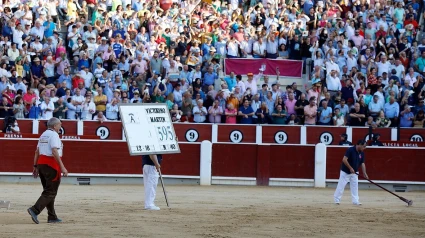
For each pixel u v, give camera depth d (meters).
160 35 42.19
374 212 24.61
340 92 41.16
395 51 43.66
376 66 42.28
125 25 42.09
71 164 35.50
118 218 20.73
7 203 22.98
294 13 45.47
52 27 40.81
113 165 35.81
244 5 47.53
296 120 41.09
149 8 44.28
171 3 44.84
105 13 42.38
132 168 35.97
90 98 39.59
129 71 40.34
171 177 36.03
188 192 31.64
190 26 43.94
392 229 20.28
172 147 23.88
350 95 41.22
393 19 45.44
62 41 40.81
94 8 43.00
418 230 20.30
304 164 36.38
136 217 21.06
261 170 36.34
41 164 19.20
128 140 23.17
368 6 46.12
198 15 45.00
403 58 43.34
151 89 39.91
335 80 41.19
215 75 41.56
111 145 35.88
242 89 41.41
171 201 27.08
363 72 42.25
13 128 36.59
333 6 45.69
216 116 40.66
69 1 42.81
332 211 24.44
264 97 41.34
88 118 39.53
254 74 43.00
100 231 17.92
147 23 42.62
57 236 16.97
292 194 32.06
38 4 41.75
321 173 36.25
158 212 22.59
